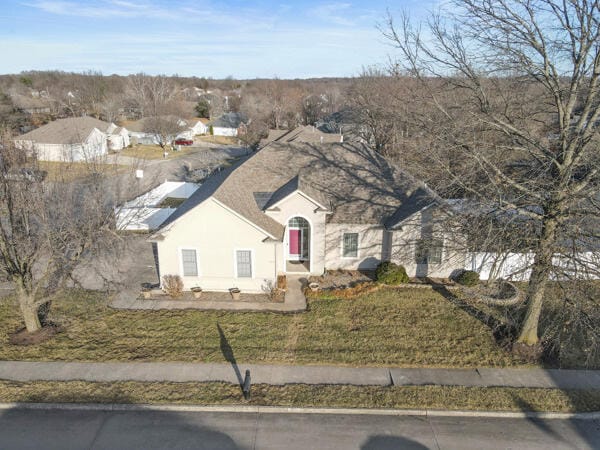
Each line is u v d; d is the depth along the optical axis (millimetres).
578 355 16641
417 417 13484
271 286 21609
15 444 12148
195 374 15305
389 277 22203
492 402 14039
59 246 16688
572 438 12680
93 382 14758
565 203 14180
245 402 13875
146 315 19375
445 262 21094
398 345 17297
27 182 16094
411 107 25328
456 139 15117
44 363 15805
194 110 123625
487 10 14172
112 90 136500
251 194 24375
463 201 18188
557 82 14445
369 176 25812
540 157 14711
